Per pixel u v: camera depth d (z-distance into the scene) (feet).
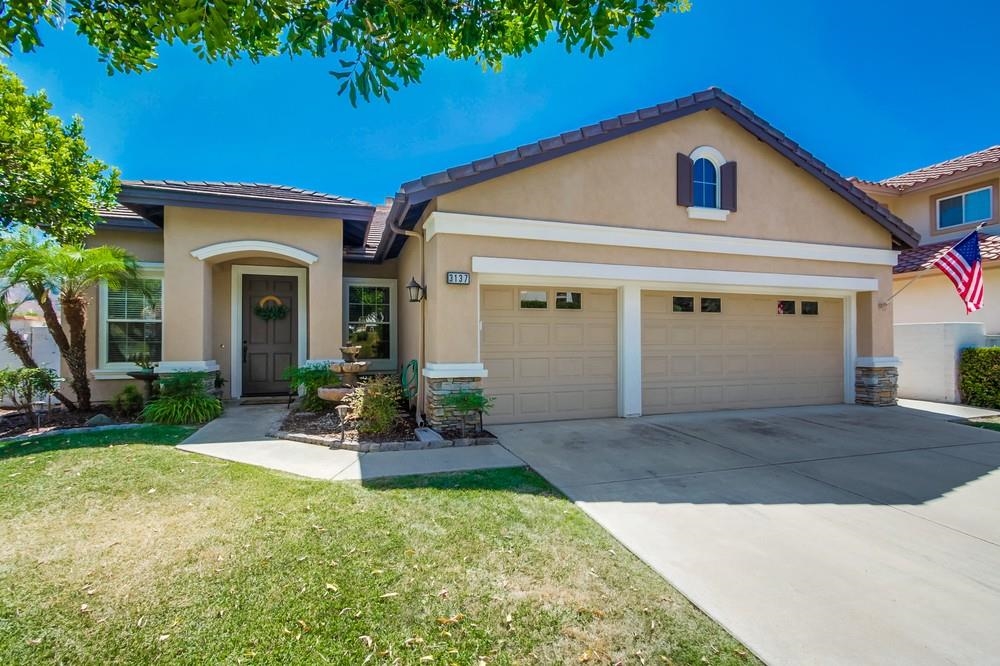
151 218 33.12
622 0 12.12
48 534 13.03
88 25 13.11
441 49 13.39
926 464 21.29
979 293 32.60
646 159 30.76
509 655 8.82
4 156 26.48
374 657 8.70
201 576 11.07
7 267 25.64
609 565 12.04
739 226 32.83
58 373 34.22
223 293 36.58
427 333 28.68
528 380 30.04
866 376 37.35
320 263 33.86
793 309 36.96
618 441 25.14
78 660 8.46
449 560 12.08
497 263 27.37
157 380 30.73
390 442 23.38
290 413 30.27
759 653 8.96
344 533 13.38
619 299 31.86
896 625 9.83
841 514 15.53
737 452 23.11
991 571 12.01
